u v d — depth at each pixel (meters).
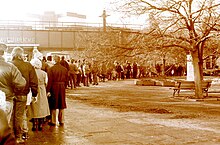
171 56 20.89
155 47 18.33
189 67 25.44
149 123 11.34
